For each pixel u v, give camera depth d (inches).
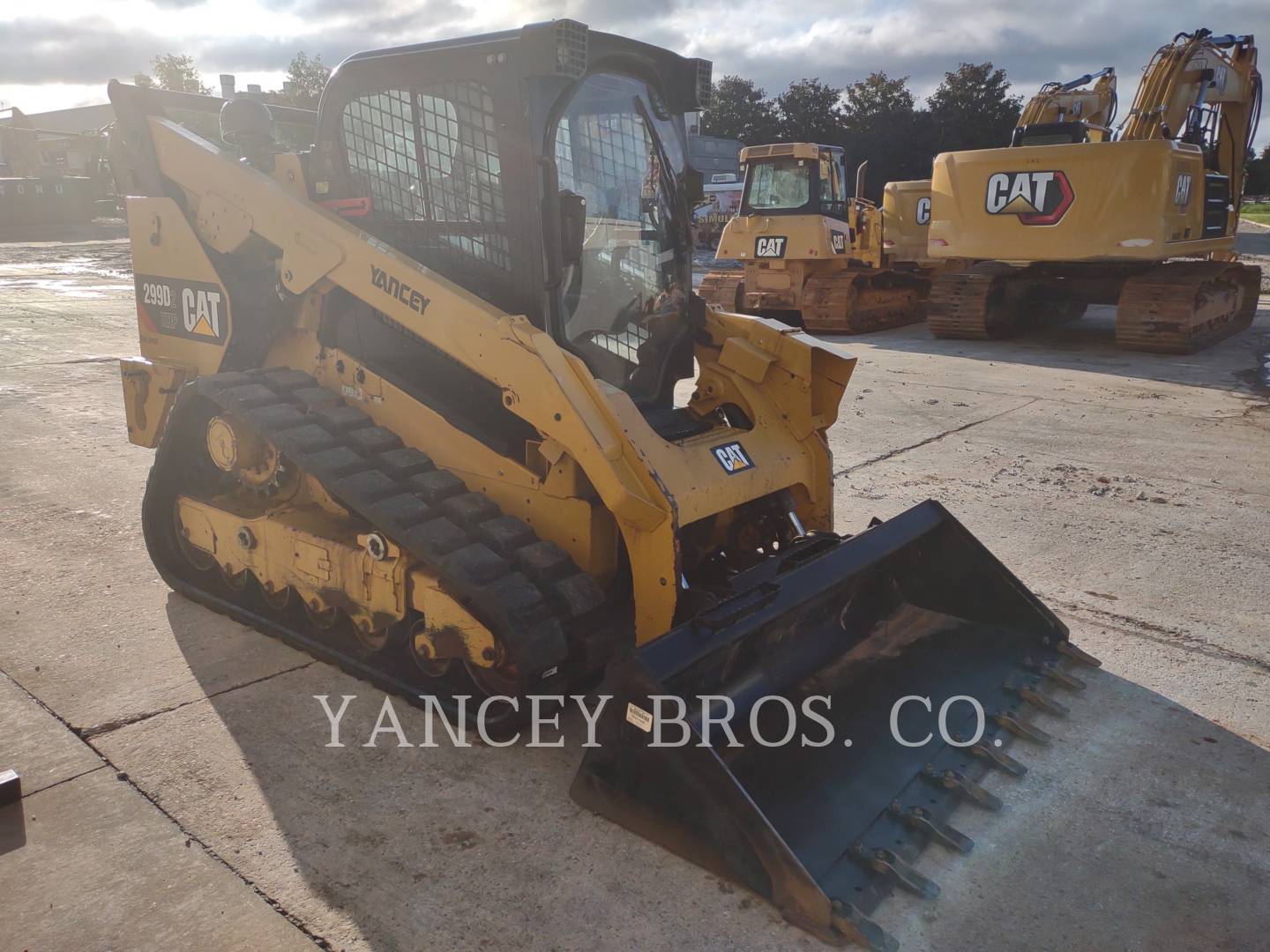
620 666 107.3
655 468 128.1
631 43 141.8
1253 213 1839.3
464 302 128.7
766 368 157.8
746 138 2063.2
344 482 132.4
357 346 152.9
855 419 309.4
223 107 172.2
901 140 1881.2
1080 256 427.8
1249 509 223.0
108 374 356.2
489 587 119.5
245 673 143.9
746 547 160.2
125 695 137.4
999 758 121.6
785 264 528.1
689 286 163.9
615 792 110.8
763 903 99.9
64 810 112.1
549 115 129.5
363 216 147.8
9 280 657.0
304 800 115.2
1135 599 173.8
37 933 94.1
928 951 94.0
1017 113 1898.4
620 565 139.8
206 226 160.2
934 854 107.2
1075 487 239.1
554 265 131.1
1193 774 122.3
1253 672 147.6
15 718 130.9
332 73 146.8
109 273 717.9
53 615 161.3
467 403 141.9
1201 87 451.8
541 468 133.4
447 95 134.3
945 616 152.9
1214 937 96.3
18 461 246.2
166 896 99.4
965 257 461.4
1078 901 100.8
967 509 221.9
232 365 165.8
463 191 136.8
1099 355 437.7
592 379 123.8
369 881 102.3
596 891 101.3
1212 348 455.2
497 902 99.7
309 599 147.4
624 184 147.8
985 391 354.3
